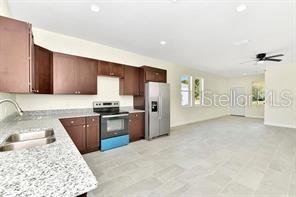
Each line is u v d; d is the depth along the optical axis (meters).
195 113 7.15
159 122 4.43
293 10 2.23
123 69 4.07
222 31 2.99
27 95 2.93
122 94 4.12
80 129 3.08
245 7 2.17
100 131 3.36
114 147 3.54
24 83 1.46
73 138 2.99
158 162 2.79
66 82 3.07
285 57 4.88
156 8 2.23
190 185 2.07
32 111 2.96
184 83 6.61
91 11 2.34
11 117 2.55
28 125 2.06
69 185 0.67
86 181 0.71
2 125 2.02
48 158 0.95
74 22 2.70
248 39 3.39
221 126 6.08
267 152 3.28
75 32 3.14
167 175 2.33
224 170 2.49
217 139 4.28
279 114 6.12
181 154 3.17
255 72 7.79
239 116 9.00
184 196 1.84
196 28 2.87
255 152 3.28
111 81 4.11
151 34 3.18
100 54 3.87
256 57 4.77
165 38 3.39
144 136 4.30
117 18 2.54
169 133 4.76
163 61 5.52
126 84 4.15
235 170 2.48
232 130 5.38
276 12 2.29
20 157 0.97
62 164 0.87
